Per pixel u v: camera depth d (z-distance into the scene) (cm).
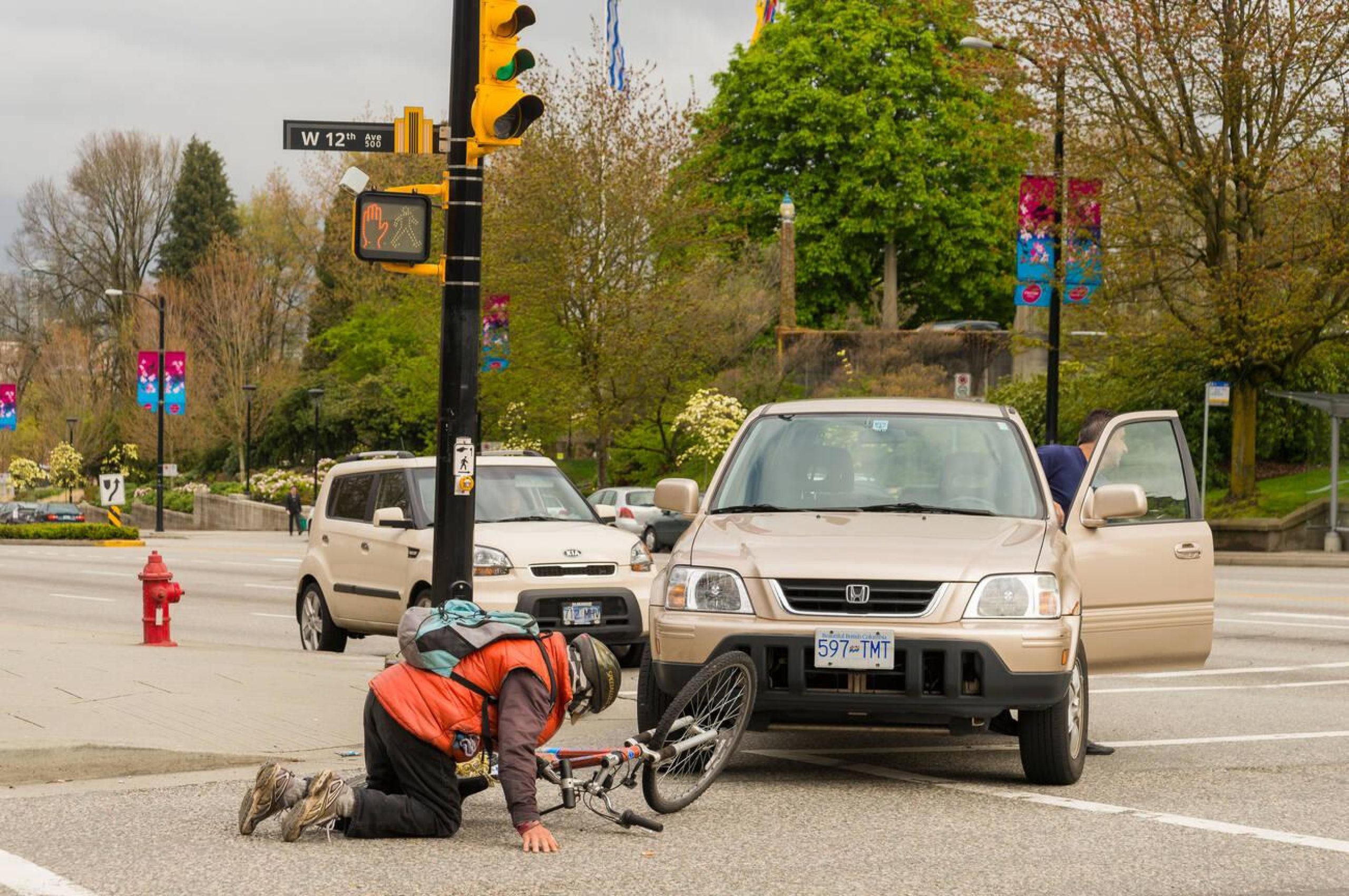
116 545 5603
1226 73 3359
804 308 6469
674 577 886
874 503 981
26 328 10969
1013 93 3544
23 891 628
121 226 10612
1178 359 3778
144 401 6762
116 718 1067
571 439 6581
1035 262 3294
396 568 1611
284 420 8862
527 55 1132
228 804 822
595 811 758
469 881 649
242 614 2450
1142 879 661
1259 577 2952
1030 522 952
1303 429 4206
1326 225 3491
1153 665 1050
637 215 4784
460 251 1138
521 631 730
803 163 6538
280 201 10244
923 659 837
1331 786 897
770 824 773
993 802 839
